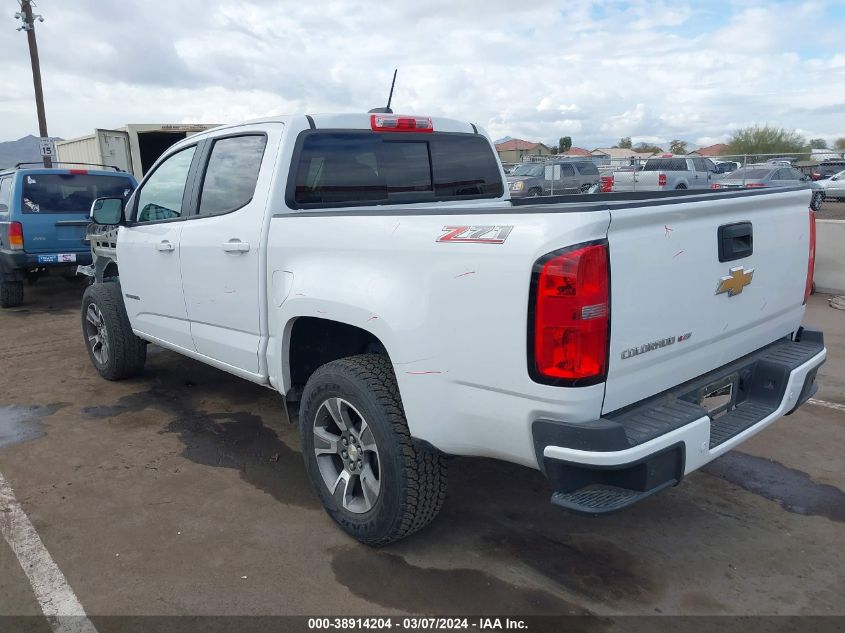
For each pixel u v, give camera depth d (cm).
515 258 242
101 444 447
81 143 1950
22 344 717
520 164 2077
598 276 232
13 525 345
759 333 328
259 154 374
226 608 281
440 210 274
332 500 331
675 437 246
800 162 2078
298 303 326
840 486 382
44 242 898
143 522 348
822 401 510
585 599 286
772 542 327
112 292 553
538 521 349
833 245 905
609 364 241
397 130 411
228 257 381
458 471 406
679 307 267
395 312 281
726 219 288
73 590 293
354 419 321
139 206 493
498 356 251
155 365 624
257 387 562
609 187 1938
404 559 315
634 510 358
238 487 387
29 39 1984
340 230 311
